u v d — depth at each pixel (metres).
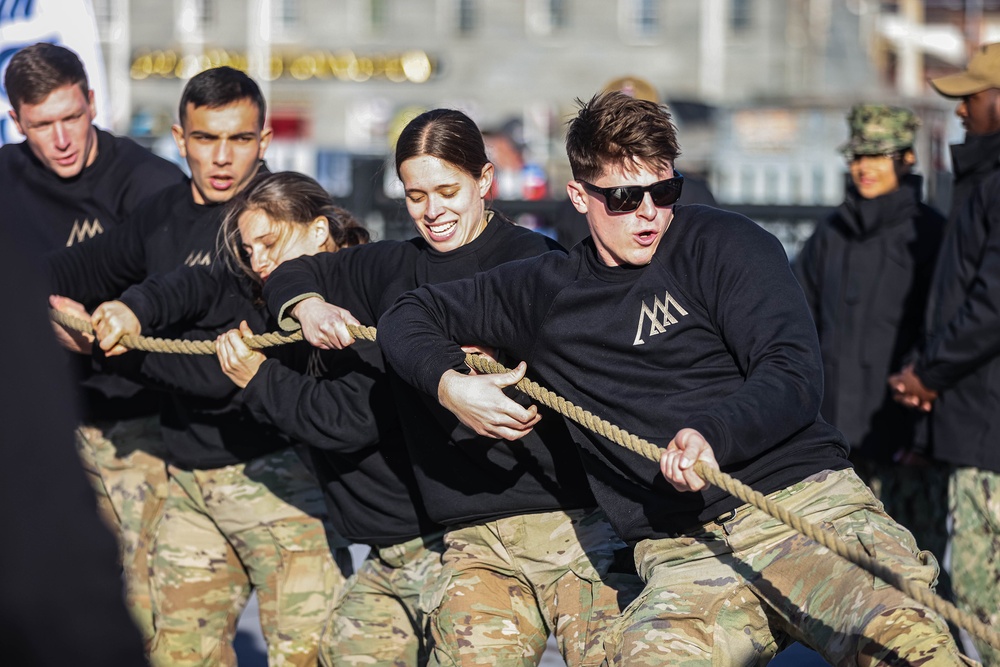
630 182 3.99
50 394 1.96
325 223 5.38
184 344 5.36
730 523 4.00
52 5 8.24
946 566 7.35
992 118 6.40
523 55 46.44
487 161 4.76
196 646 5.81
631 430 4.12
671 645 3.86
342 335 4.75
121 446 6.59
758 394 3.76
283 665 5.60
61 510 1.92
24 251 2.00
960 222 6.29
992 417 5.90
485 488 4.62
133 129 40.78
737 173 22.86
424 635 4.98
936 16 43.91
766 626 3.98
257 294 5.51
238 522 5.66
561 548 4.61
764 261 3.98
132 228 6.21
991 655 5.75
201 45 45.72
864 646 3.55
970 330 5.93
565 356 4.22
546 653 7.24
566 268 4.25
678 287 4.05
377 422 4.90
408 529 5.03
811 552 3.86
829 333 7.32
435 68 46.53
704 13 44.88
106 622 1.92
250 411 5.30
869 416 7.11
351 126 46.84
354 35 47.00
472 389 4.18
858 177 7.23
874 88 41.53
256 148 5.88
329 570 5.70
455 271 4.74
